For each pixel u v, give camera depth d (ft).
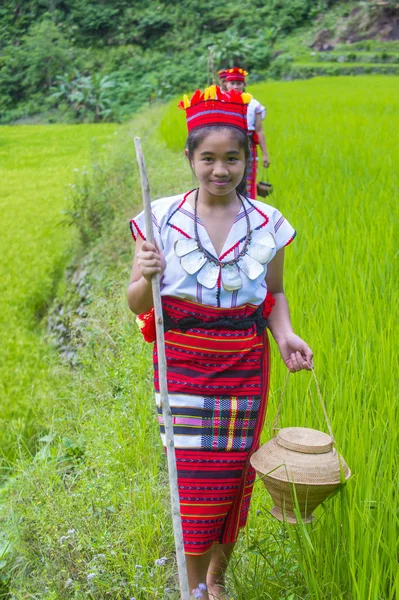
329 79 111.55
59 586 10.34
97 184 39.68
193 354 8.39
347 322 13.94
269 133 43.37
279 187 28.30
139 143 7.44
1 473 18.11
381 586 8.20
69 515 11.18
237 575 9.36
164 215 8.46
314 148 36.60
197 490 8.39
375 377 12.12
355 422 10.16
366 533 8.21
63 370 21.58
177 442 8.42
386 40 148.46
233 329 8.39
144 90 123.95
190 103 8.36
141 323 8.67
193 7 153.48
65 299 31.60
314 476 7.82
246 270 8.36
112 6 152.87
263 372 8.73
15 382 26.20
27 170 65.82
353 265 17.34
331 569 8.66
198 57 139.03
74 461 14.24
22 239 41.27
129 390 15.16
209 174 8.26
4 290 35.29
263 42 146.41
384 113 54.70
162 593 9.45
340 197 25.05
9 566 12.05
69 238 38.58
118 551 10.18
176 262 8.32
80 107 121.39
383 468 9.55
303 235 20.17
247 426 8.54
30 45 139.03
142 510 10.65
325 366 12.47
